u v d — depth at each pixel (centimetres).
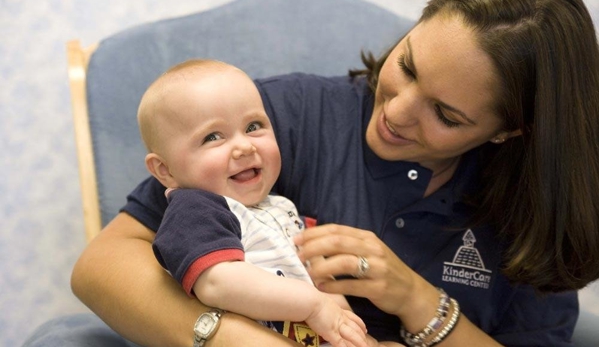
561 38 97
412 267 115
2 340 169
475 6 96
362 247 100
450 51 95
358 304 114
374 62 124
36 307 170
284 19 149
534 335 120
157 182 109
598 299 190
